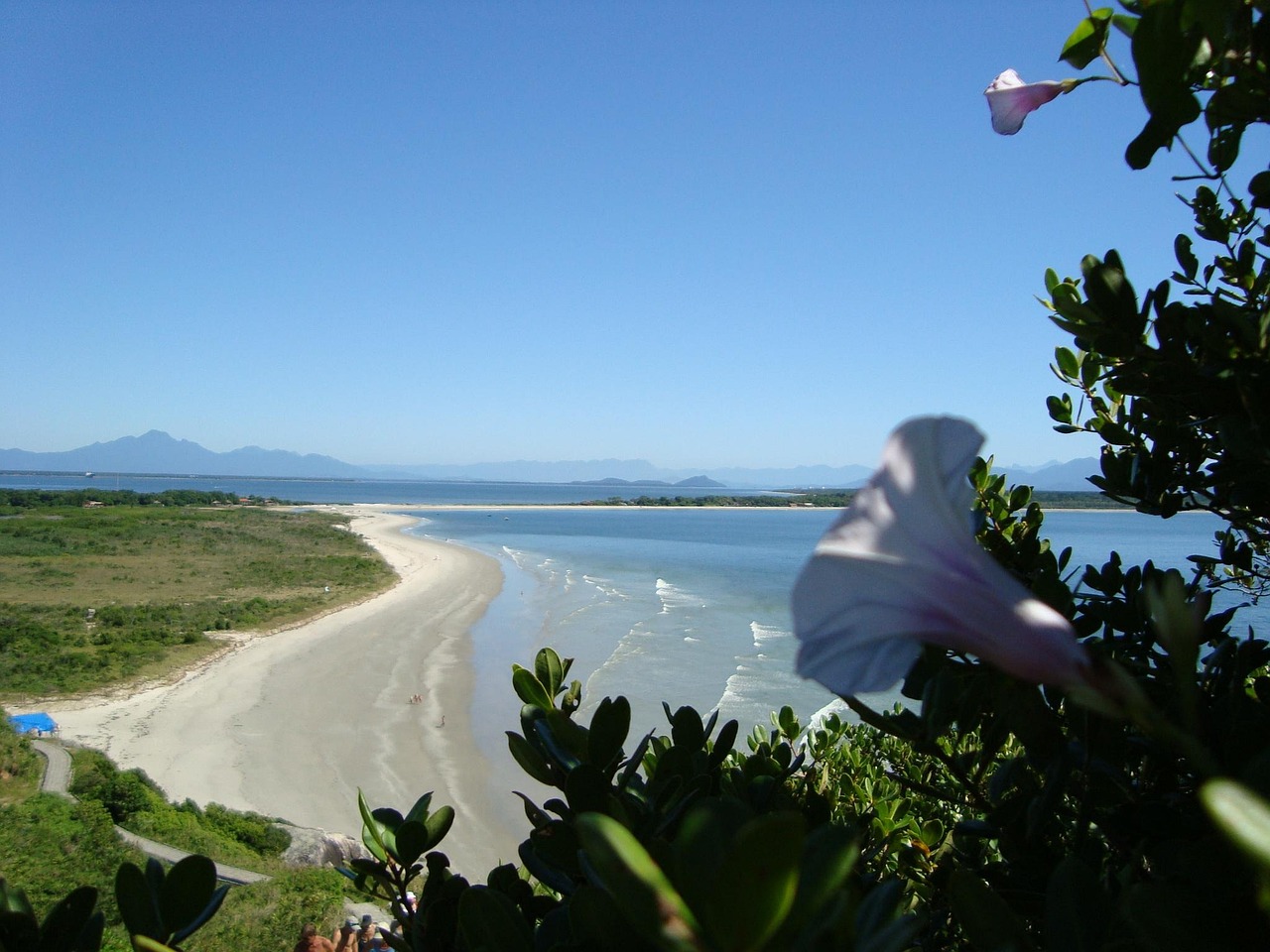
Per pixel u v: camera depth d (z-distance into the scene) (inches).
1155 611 25.9
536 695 73.9
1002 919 36.6
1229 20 51.6
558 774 69.1
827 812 74.7
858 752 150.0
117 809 687.1
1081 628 77.7
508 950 46.9
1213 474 69.6
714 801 36.9
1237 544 91.5
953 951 73.0
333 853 689.6
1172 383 69.8
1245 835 20.0
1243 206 90.0
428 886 68.9
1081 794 61.1
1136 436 91.0
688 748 70.3
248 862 637.9
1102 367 98.3
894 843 103.0
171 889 51.7
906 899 78.9
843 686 29.2
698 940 23.0
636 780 68.4
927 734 56.6
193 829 677.9
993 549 79.4
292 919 473.7
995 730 57.1
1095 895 38.1
